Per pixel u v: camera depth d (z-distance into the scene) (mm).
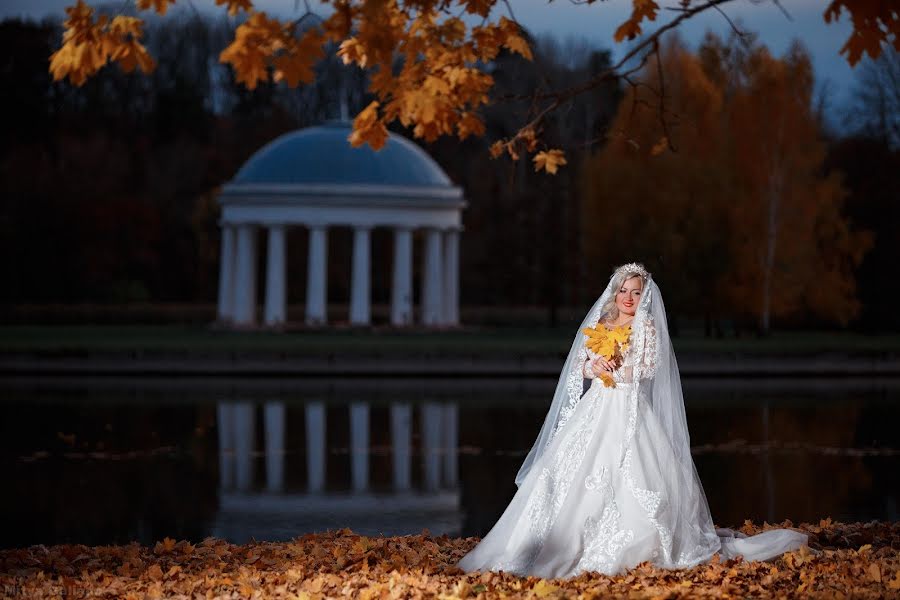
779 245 63562
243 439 27344
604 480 10438
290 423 30438
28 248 86562
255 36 9281
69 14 9258
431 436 27859
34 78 90062
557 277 78875
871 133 79688
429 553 11992
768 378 45312
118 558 12258
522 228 80562
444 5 10492
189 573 11172
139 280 91500
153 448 25766
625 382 10617
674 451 10703
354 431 28812
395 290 72938
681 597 9289
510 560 10531
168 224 92938
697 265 60812
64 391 39125
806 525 13352
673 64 61938
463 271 92125
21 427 29328
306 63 9320
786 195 63938
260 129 99688
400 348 52594
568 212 78500
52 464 23500
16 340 60969
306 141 74688
